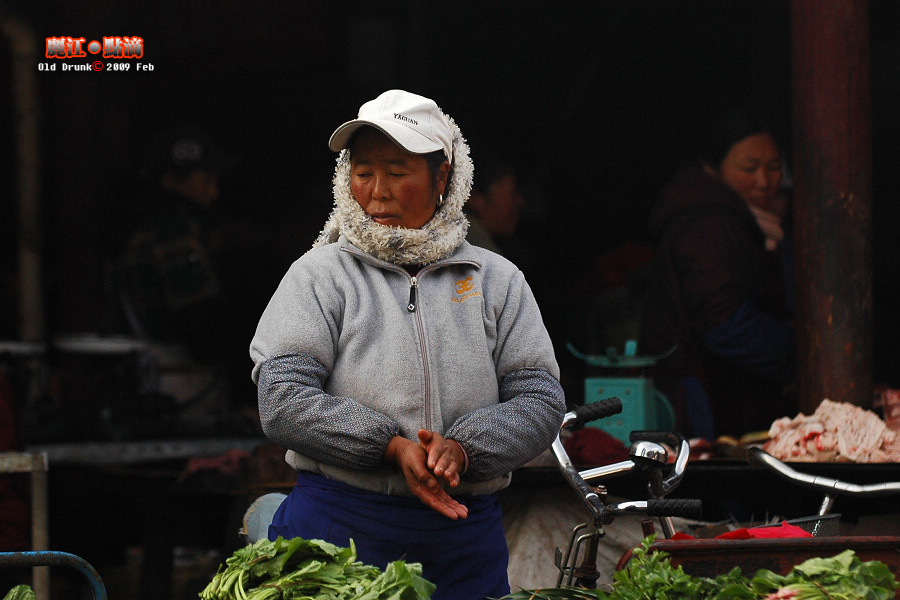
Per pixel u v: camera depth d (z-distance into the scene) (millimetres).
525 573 7672
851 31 9250
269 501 5996
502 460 4605
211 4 16984
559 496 7855
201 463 10266
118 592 11992
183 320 14336
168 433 12828
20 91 15820
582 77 17172
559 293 12461
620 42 17031
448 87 17578
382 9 17766
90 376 14164
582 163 17109
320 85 18219
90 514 13039
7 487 8172
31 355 15367
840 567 3621
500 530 5051
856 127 9242
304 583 3717
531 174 17000
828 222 9234
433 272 4887
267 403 4559
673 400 11531
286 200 18344
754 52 16469
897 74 16297
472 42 17531
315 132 18312
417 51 17625
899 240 16000
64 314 15547
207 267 14594
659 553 3811
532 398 4820
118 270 14539
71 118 15773
